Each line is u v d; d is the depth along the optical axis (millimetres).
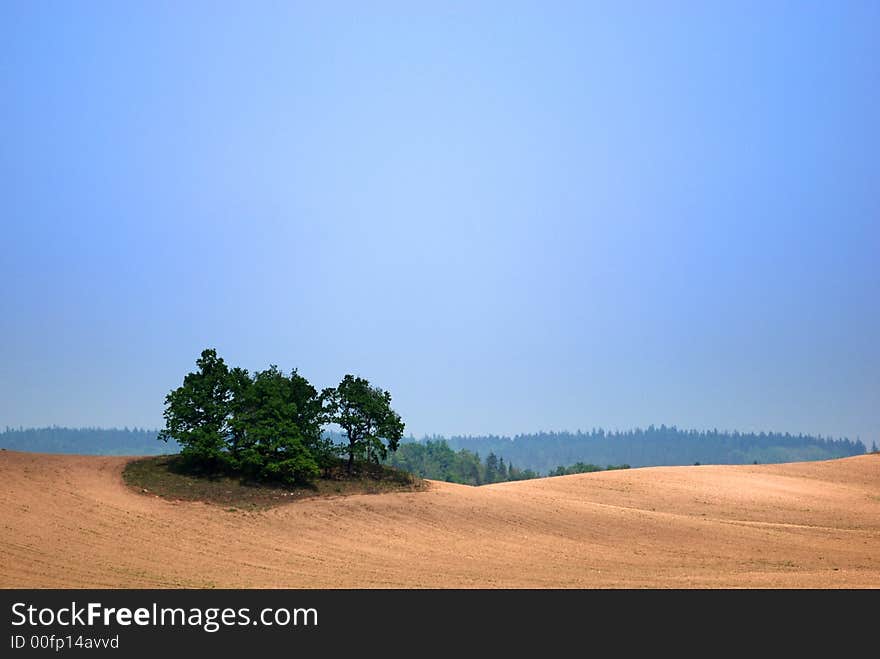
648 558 46188
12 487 49875
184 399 58000
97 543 40938
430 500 59188
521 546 48719
